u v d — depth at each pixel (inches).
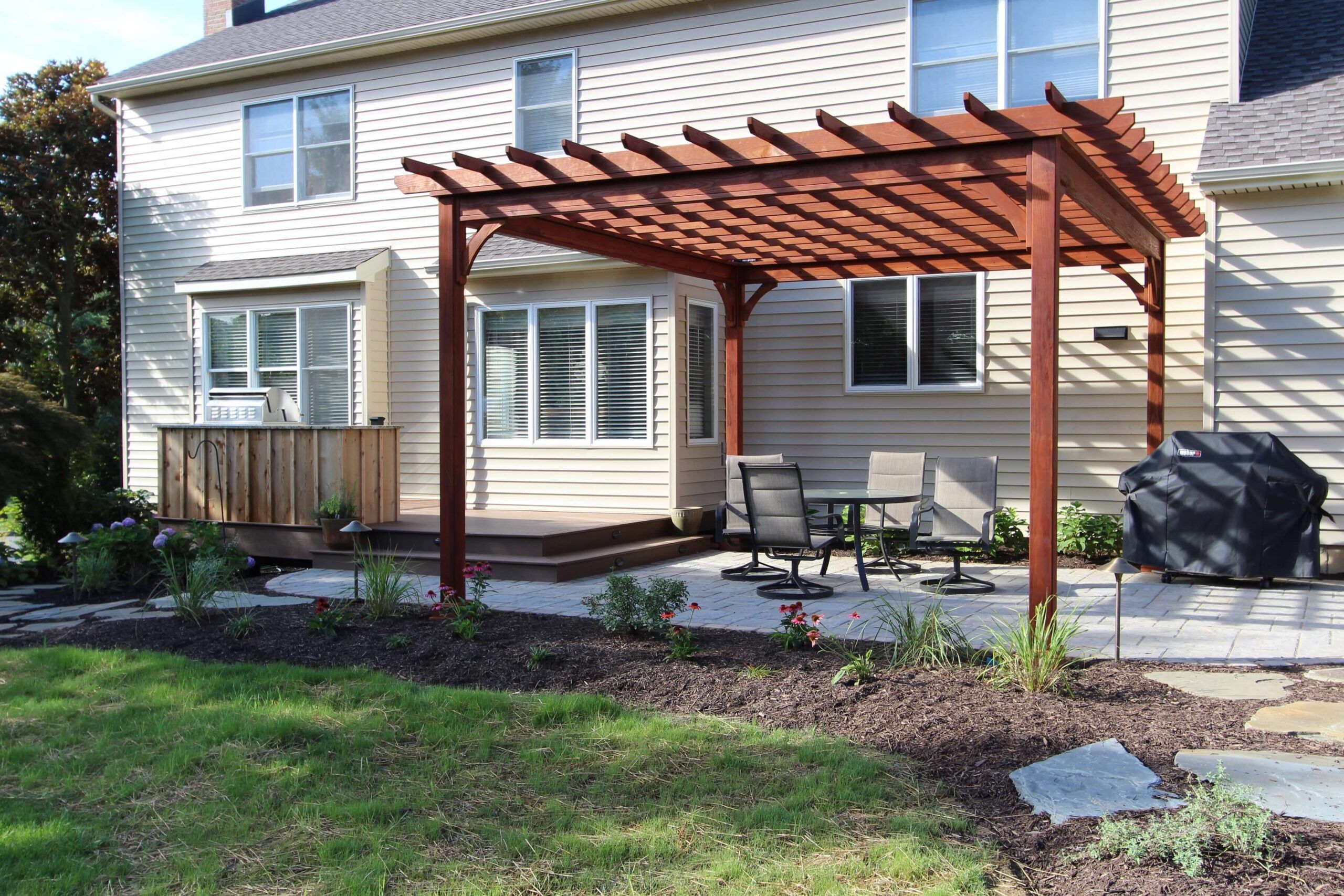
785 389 421.7
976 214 280.5
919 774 140.3
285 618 246.8
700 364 413.1
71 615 271.4
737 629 236.2
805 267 375.9
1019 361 380.8
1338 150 291.0
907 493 339.6
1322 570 310.5
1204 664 200.4
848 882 109.3
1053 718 158.7
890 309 402.9
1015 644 181.5
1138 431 361.1
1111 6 360.2
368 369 462.6
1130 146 215.2
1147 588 295.1
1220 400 315.3
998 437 385.4
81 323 799.7
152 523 340.8
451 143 470.0
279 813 133.0
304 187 502.0
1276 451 290.7
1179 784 131.7
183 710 174.1
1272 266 307.6
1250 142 311.7
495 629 231.0
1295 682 185.0
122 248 548.1
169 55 559.2
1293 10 397.1
